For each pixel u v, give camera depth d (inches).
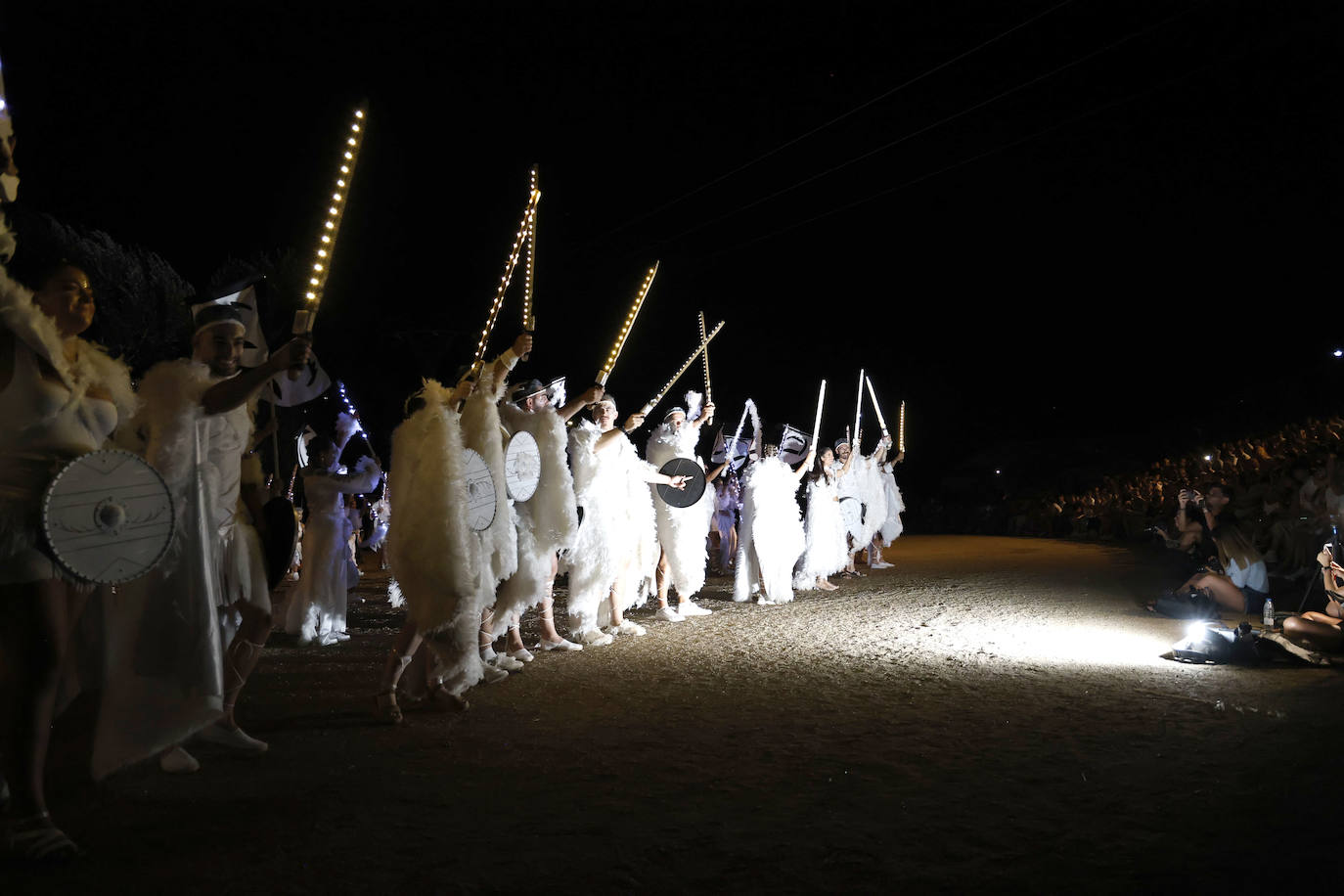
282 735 194.5
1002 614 369.7
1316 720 198.5
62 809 149.9
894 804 149.7
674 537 364.8
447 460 205.0
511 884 121.3
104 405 147.0
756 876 123.0
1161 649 292.4
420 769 170.4
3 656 132.8
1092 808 146.9
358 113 151.9
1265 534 470.9
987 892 117.8
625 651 291.1
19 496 132.7
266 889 120.3
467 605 206.7
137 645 154.3
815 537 462.3
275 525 185.0
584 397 273.1
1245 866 124.5
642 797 154.3
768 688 236.7
